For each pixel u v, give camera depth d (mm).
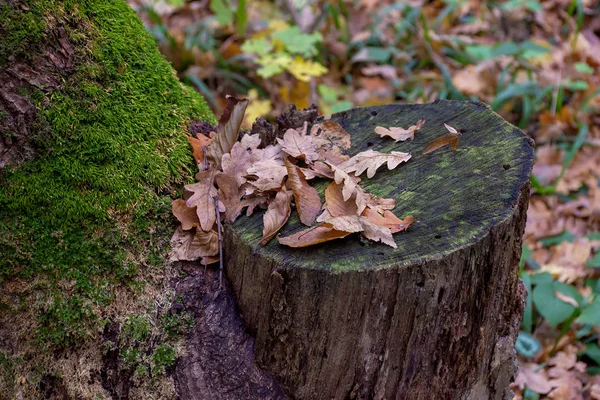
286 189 1422
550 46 2795
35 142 1411
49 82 1421
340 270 1317
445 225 1360
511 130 1478
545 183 2295
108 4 1497
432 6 3162
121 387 1417
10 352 1427
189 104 1554
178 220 1445
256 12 2896
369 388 1381
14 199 1407
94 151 1429
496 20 3049
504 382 1479
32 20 1412
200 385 1411
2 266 1410
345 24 2807
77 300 1414
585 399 1799
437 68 2771
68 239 1418
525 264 2002
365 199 1398
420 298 1333
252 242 1379
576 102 2604
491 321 1407
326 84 2643
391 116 1563
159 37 2508
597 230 2107
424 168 1451
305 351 1368
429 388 1397
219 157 1472
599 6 3152
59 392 1422
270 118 2404
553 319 1817
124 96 1468
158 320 1417
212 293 1422
